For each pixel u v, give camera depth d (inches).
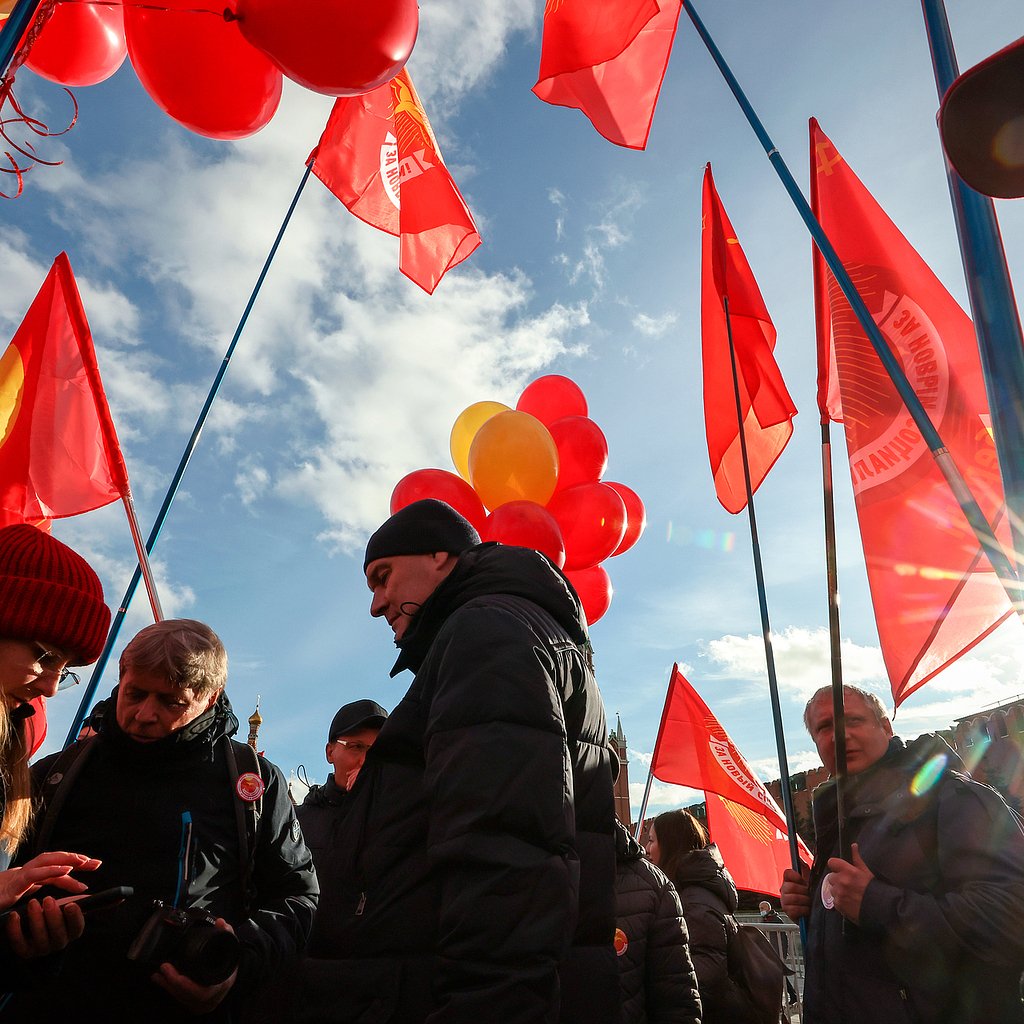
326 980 60.5
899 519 93.4
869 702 104.3
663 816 151.4
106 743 79.2
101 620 74.9
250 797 81.9
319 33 91.5
